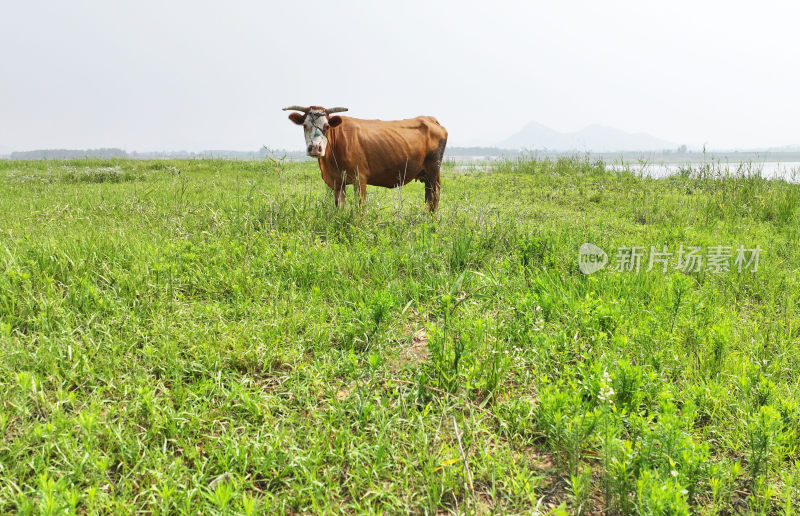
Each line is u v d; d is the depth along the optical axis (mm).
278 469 2414
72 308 3783
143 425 2686
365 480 2348
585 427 2410
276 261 5020
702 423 2850
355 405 2826
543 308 4004
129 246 5117
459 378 3072
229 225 6266
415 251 5457
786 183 11156
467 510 2199
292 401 2963
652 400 2875
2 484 2223
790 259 5852
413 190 12188
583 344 3506
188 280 4531
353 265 5055
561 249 5648
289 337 3623
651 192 10922
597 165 15812
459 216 7031
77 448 2426
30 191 10094
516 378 3234
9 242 5152
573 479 2207
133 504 2125
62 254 4551
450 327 3635
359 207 6773
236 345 3430
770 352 3504
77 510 2164
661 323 3762
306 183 12070
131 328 3562
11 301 3770
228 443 2510
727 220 8062
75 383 2998
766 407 2436
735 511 2268
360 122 7184
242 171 15312
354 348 3596
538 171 15898
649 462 2279
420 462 2445
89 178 12773
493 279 4602
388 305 3764
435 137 7797
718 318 4000
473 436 2652
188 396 2896
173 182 11461
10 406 2703
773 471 2482
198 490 2172
